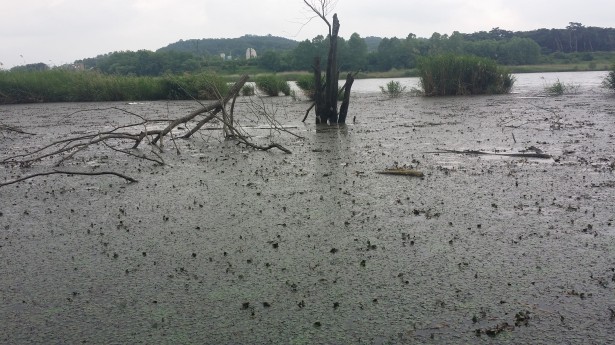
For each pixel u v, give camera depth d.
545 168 6.39
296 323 2.86
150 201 5.40
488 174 6.15
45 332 2.85
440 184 5.74
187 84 22.06
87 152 8.69
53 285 3.42
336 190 5.62
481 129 10.03
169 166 7.23
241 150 8.44
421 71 20.53
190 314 2.99
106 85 22.03
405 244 3.94
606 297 3.01
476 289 3.17
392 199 5.19
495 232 4.14
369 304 3.03
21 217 4.96
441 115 12.94
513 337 2.64
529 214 4.57
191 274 3.52
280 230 4.35
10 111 17.52
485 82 20.09
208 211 4.98
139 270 3.62
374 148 8.27
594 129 9.54
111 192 5.83
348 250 3.85
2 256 3.97
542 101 15.88
